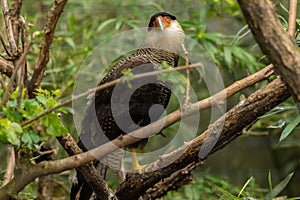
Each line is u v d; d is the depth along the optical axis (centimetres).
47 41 408
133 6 885
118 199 511
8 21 456
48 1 806
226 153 1234
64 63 808
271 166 1215
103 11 914
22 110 370
